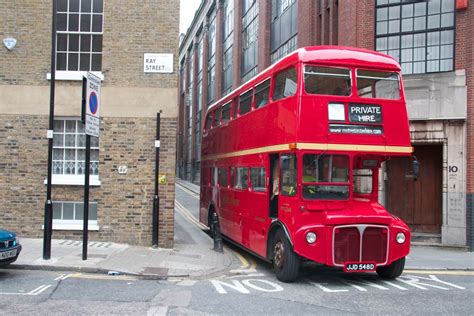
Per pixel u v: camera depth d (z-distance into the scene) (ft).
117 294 25.75
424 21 55.62
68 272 30.96
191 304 24.12
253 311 23.12
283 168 32.19
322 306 24.53
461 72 52.26
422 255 46.68
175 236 52.34
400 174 57.21
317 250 29.40
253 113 38.73
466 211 51.24
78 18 41.78
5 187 40.52
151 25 41.57
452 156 52.19
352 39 58.23
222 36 143.13
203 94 164.86
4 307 22.50
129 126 41.14
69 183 40.55
